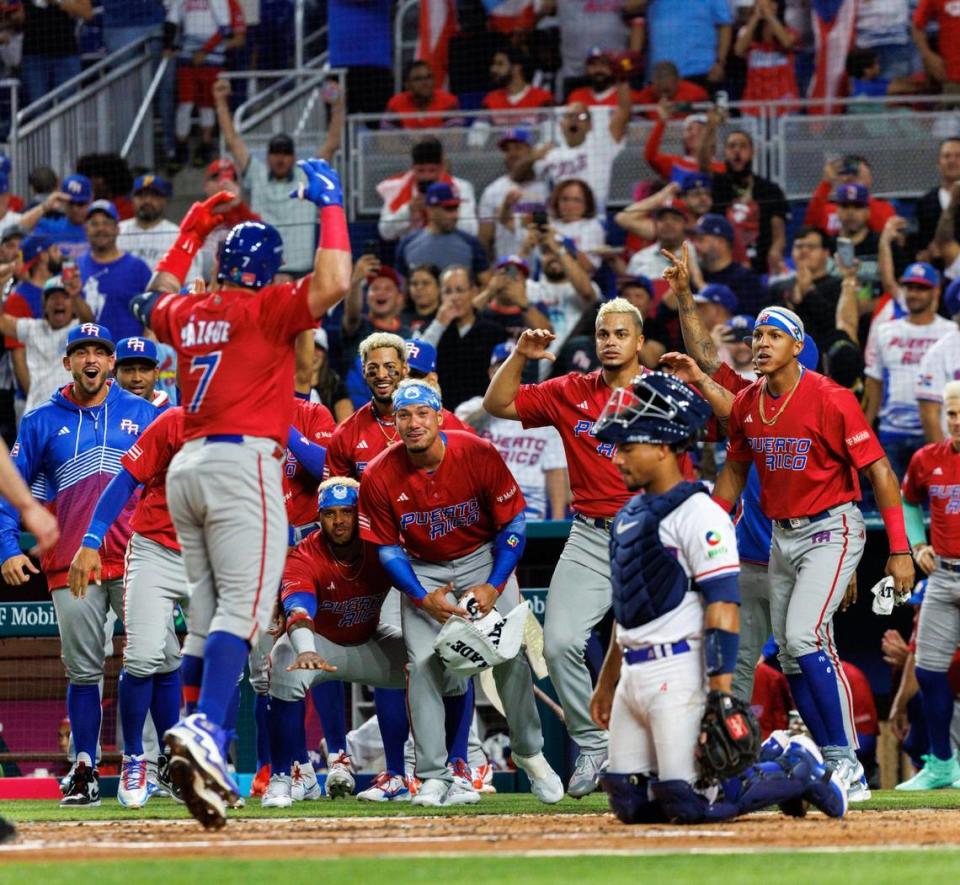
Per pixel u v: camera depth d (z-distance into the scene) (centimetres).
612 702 1714
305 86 5306
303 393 2803
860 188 4291
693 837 1474
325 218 1633
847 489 2252
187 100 5606
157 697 2641
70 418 2661
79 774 2598
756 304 4334
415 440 2180
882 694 3684
